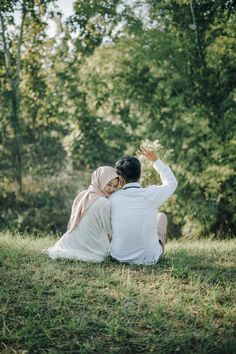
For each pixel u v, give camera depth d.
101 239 5.31
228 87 13.16
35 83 17.31
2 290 4.33
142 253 5.18
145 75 14.22
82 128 16.45
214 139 12.80
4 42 16.36
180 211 13.93
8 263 5.15
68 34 16.36
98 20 15.90
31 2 15.80
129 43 14.40
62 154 18.30
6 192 17.83
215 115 13.30
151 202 5.12
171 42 13.70
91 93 15.69
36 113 17.77
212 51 12.77
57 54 17.06
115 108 15.97
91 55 16.00
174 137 14.14
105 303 4.12
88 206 5.23
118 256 5.22
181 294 4.27
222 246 6.93
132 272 4.90
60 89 16.75
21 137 17.53
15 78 16.88
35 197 17.56
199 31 13.67
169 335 3.57
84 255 5.29
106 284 4.53
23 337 3.55
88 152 16.42
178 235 14.91
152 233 5.21
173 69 13.65
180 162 13.77
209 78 13.38
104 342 3.50
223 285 4.62
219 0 13.38
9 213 16.84
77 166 18.45
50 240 7.62
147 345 3.45
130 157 5.29
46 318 3.85
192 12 13.12
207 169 12.95
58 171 18.23
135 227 5.12
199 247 6.81
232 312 3.95
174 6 14.20
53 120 17.59
